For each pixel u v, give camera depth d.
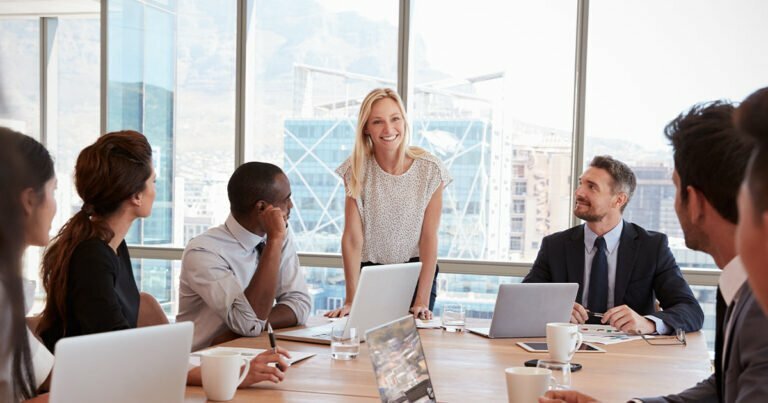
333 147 5.78
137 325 2.61
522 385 1.79
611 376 2.28
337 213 5.75
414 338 1.79
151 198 2.46
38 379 1.99
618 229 3.50
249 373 2.06
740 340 1.47
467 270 5.48
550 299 2.95
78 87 6.95
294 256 3.31
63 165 7.02
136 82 6.08
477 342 2.86
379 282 2.69
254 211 3.05
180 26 6.00
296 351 2.59
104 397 1.51
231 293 2.90
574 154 5.28
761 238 0.70
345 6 5.72
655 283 3.42
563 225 5.36
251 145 5.92
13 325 0.68
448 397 1.99
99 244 2.32
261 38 5.88
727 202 1.47
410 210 3.70
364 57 5.70
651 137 5.16
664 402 1.88
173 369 1.67
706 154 1.48
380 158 3.71
